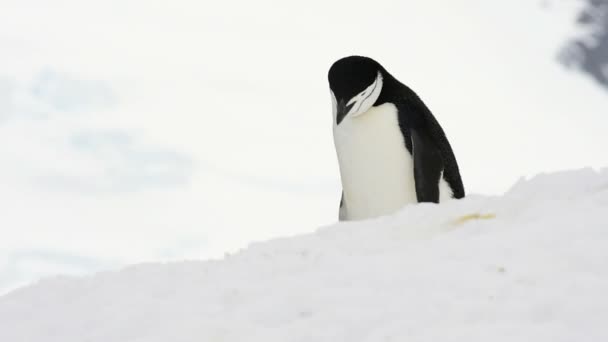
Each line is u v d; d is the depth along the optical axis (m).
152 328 13.98
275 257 16.30
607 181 17.08
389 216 17.83
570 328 11.88
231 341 13.17
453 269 13.78
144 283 16.02
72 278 17.28
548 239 14.23
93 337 14.14
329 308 13.42
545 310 12.35
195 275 16.08
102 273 17.28
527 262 13.62
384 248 16.05
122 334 14.03
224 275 15.77
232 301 14.43
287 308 13.73
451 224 16.73
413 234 16.61
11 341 14.68
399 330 12.47
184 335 13.46
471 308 12.66
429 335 12.19
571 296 12.47
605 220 14.54
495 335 11.88
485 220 16.36
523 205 16.83
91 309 15.23
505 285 13.09
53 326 14.90
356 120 27.50
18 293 16.81
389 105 27.53
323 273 14.61
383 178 27.48
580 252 13.56
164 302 14.78
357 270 14.43
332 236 17.22
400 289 13.52
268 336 13.05
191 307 14.41
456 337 11.98
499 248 14.26
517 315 12.38
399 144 27.31
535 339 11.70
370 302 13.31
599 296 12.38
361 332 12.70
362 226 17.44
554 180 17.55
